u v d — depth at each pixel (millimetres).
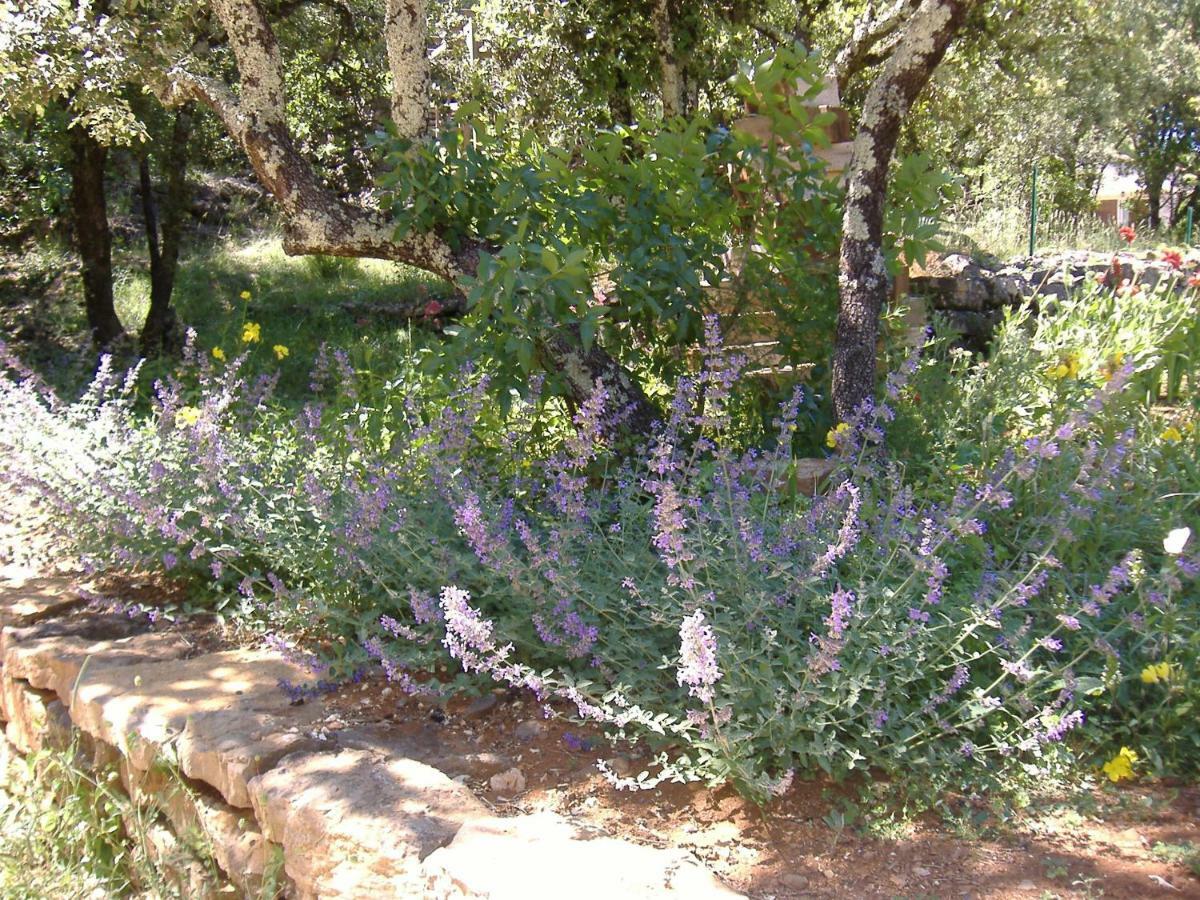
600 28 9414
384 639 3848
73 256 12984
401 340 9961
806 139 5480
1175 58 21047
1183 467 4605
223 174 19984
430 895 2514
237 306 13523
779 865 2664
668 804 2975
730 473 3988
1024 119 18766
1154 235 12758
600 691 3258
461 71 11930
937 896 2506
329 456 4805
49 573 5004
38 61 6887
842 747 2986
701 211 5344
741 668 3049
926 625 3295
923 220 5418
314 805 2873
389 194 5309
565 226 5324
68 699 3986
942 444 4973
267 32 5500
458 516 3514
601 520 4098
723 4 9789
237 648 4137
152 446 4957
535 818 2805
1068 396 5246
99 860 3711
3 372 5809
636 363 5477
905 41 4812
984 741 3135
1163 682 3158
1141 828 2797
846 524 3186
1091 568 3770
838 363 4988
